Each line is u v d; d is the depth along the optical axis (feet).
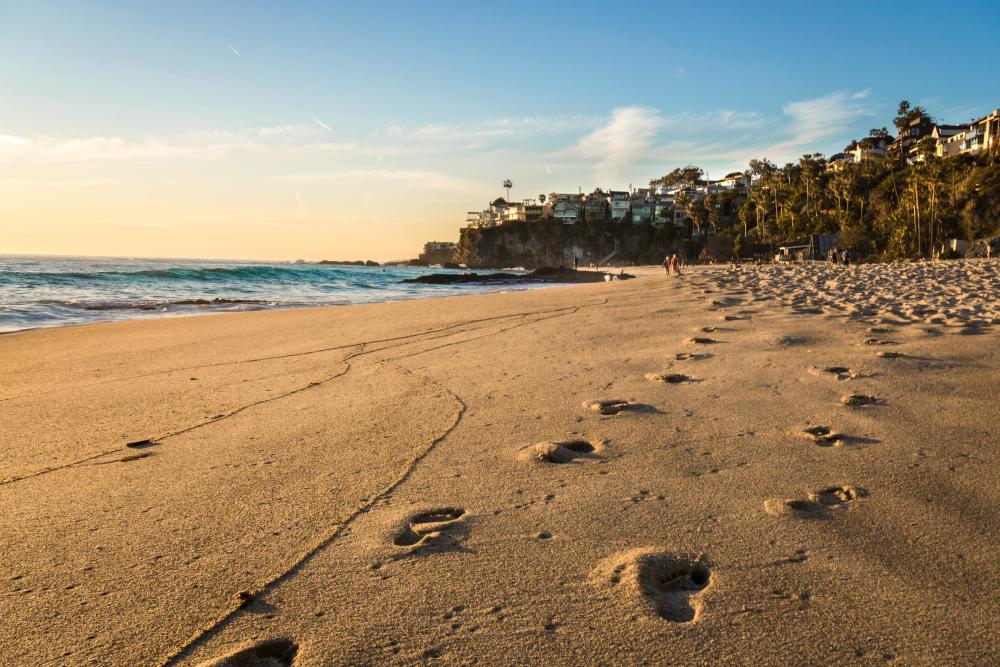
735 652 5.46
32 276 113.60
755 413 12.92
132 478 10.52
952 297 32.35
